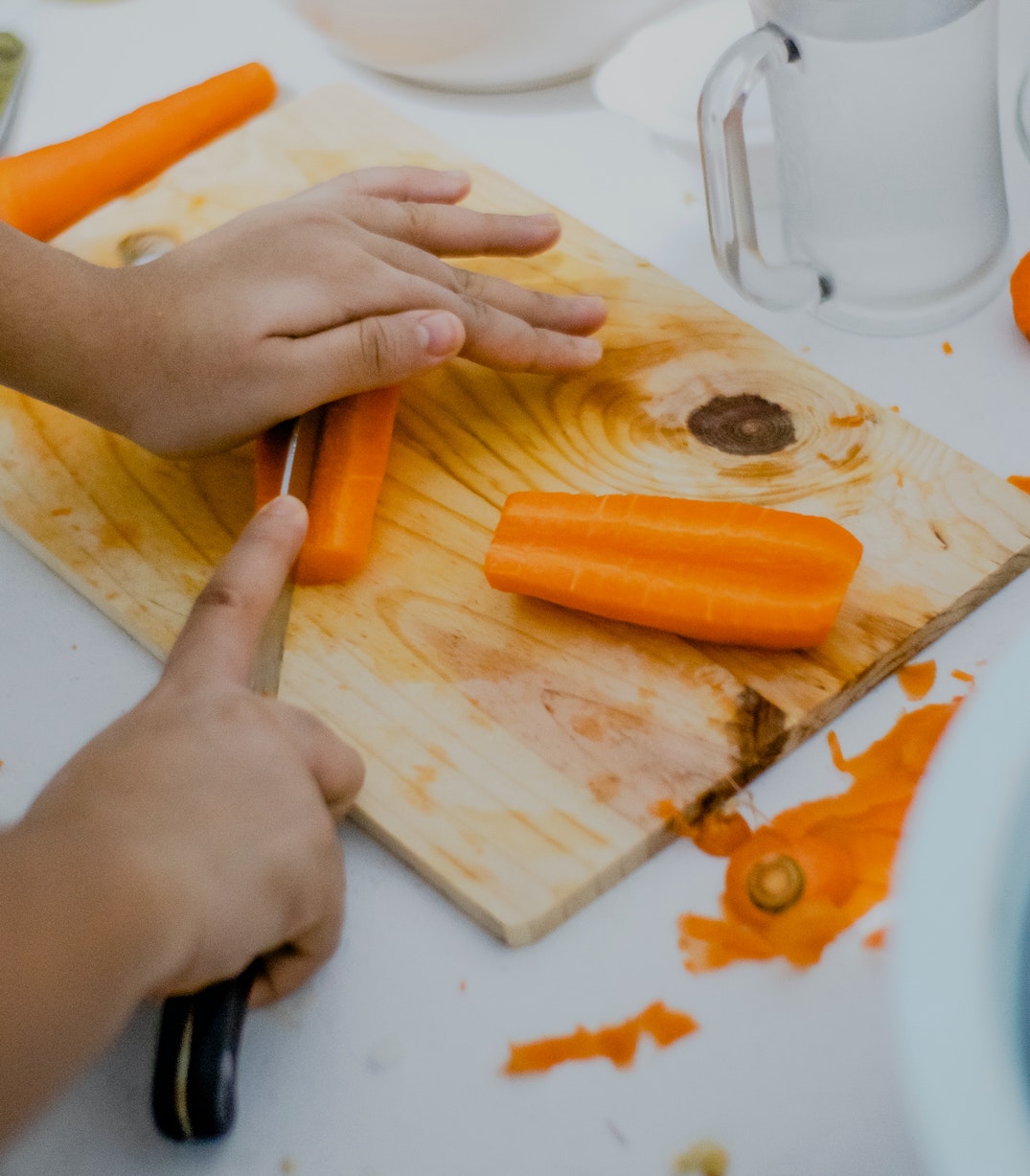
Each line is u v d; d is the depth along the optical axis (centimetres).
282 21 116
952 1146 27
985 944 30
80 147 96
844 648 61
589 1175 47
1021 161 85
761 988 52
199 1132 47
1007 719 32
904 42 64
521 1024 52
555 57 97
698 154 94
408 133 98
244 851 46
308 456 71
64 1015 40
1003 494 67
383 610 67
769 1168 46
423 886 57
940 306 77
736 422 73
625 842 56
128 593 70
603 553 63
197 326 69
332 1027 53
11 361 70
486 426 77
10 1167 50
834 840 56
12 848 44
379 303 71
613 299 83
